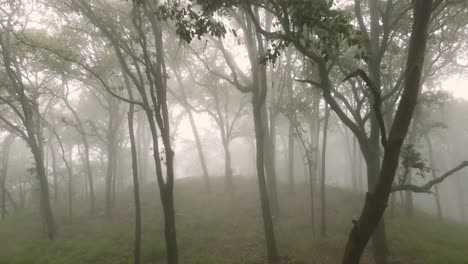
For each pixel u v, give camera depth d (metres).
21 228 18.81
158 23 11.88
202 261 11.98
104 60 16.75
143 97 11.37
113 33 11.80
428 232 15.98
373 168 11.68
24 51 16.48
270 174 18.16
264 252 13.15
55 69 16.81
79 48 17.50
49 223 16.39
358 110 12.00
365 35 11.63
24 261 12.63
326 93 8.39
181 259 12.62
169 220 10.55
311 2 5.78
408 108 5.31
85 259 12.54
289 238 14.41
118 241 14.59
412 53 5.47
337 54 11.04
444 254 12.17
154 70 11.04
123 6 14.82
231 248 13.75
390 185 5.44
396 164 5.36
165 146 10.91
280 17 7.04
